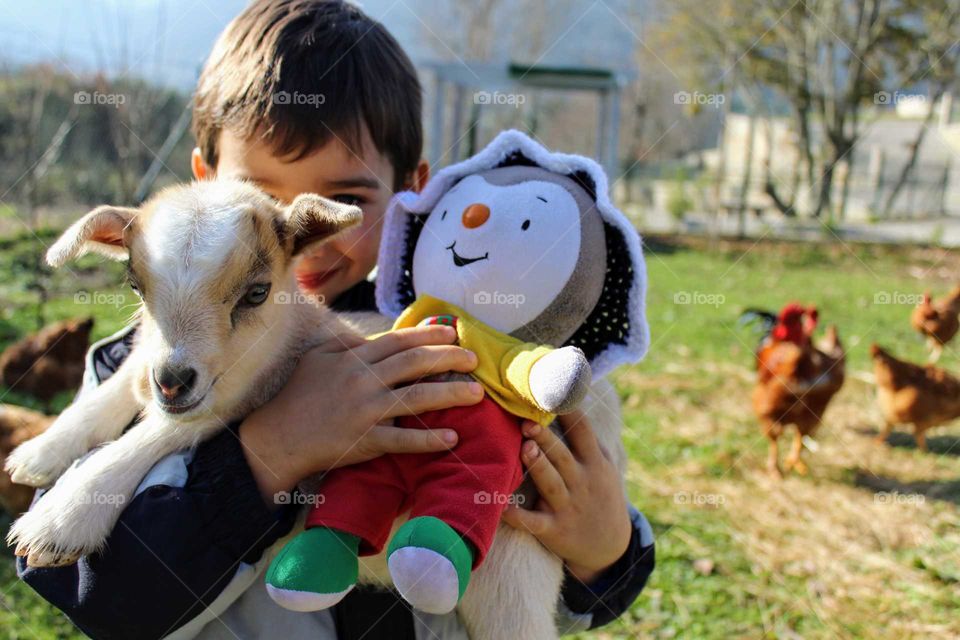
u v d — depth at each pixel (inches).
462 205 27.6
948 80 199.9
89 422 29.7
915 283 140.7
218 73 32.7
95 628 25.5
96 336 91.6
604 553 28.2
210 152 33.6
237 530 25.5
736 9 214.7
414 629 27.5
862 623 46.7
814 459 69.2
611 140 198.8
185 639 26.7
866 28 197.9
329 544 23.9
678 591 50.4
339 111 31.5
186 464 26.5
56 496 26.3
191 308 26.8
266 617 27.0
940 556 53.9
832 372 65.8
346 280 33.3
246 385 28.1
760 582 51.3
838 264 159.0
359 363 26.2
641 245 28.5
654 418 77.8
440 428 25.0
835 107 207.8
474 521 23.5
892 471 67.6
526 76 184.1
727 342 103.6
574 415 28.3
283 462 25.8
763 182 226.1
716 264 158.6
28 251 118.3
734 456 69.4
